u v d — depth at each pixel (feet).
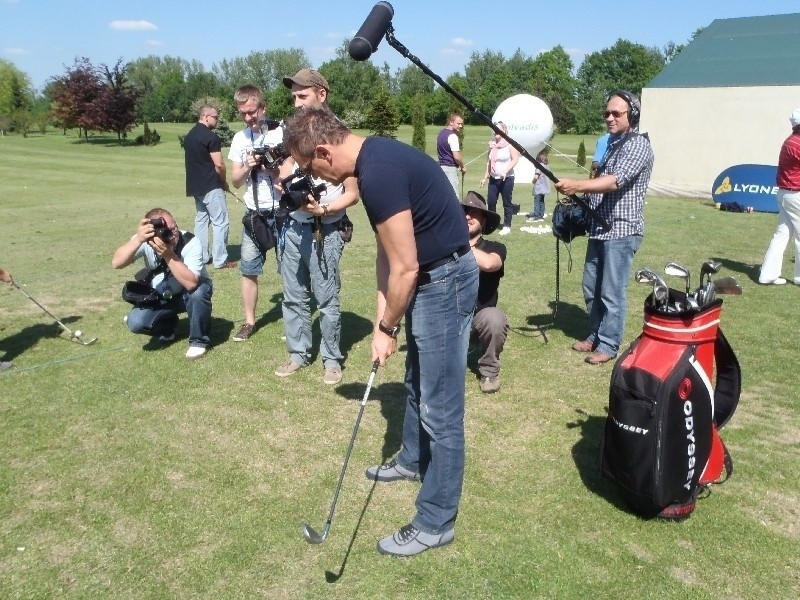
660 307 10.13
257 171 17.10
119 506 10.76
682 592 8.74
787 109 49.88
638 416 9.69
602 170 16.01
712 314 9.82
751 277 25.07
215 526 10.23
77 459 12.17
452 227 9.01
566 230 17.38
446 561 9.39
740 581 8.95
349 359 16.94
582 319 20.07
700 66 54.90
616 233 15.89
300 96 14.82
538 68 265.95
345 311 20.99
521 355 17.15
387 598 8.71
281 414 13.93
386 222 8.45
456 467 9.50
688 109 53.47
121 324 19.86
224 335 18.79
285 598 8.75
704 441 9.89
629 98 15.76
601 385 15.28
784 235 23.45
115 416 13.84
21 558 9.55
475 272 9.32
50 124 186.39
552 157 95.86
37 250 31.17
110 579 9.13
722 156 52.85
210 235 35.88
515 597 8.70
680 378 9.55
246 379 15.72
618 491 10.99
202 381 15.58
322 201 14.57
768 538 9.81
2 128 167.73
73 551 9.71
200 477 11.58
